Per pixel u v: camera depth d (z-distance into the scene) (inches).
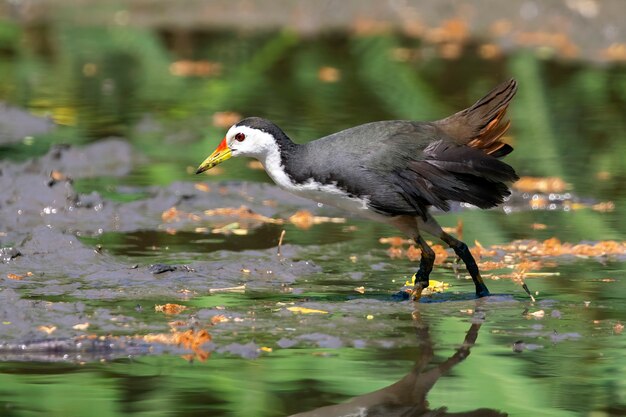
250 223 565.6
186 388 340.2
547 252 509.4
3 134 719.1
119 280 451.8
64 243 488.4
